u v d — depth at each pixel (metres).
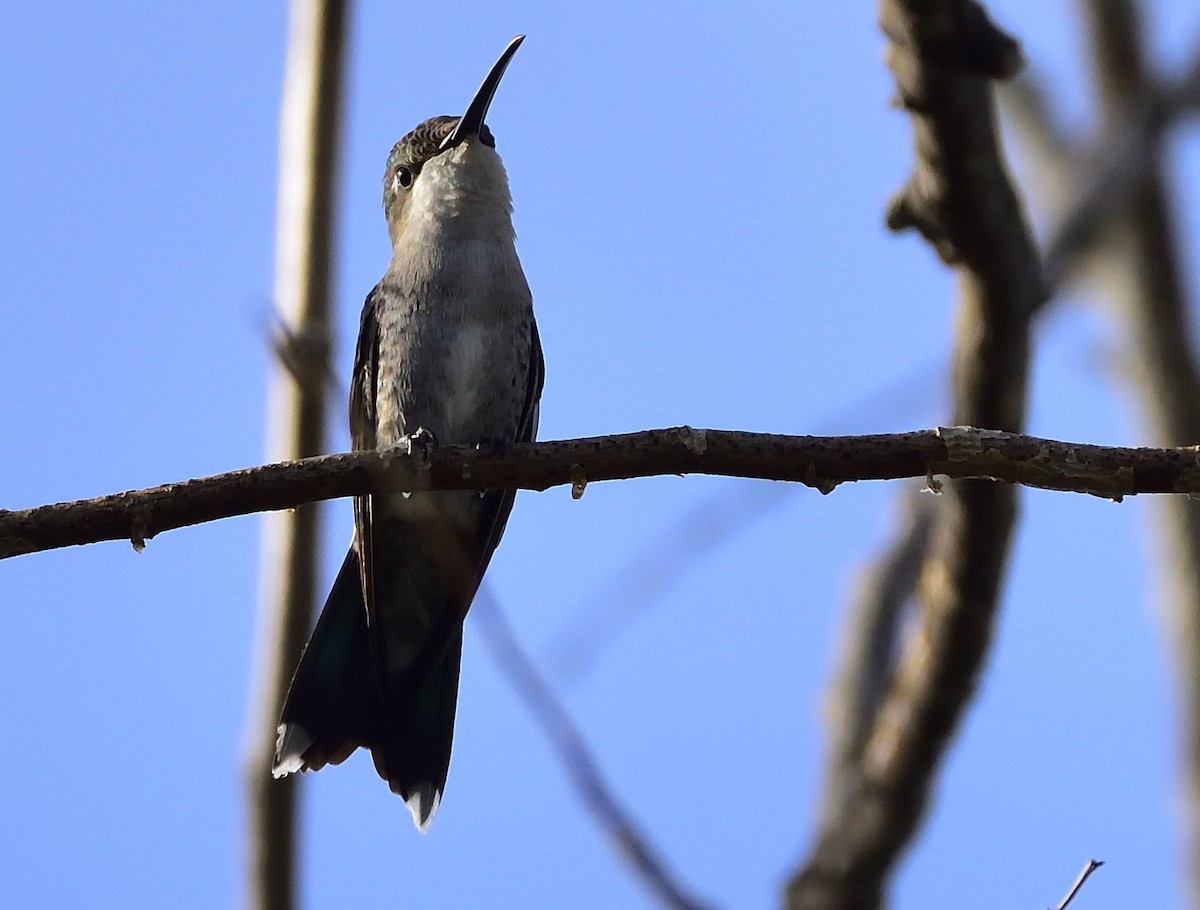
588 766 6.50
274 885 8.55
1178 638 10.38
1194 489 7.26
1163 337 10.88
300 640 8.99
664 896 6.53
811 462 7.43
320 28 9.11
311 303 8.88
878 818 9.45
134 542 7.25
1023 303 8.16
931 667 9.16
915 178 7.92
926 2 7.12
